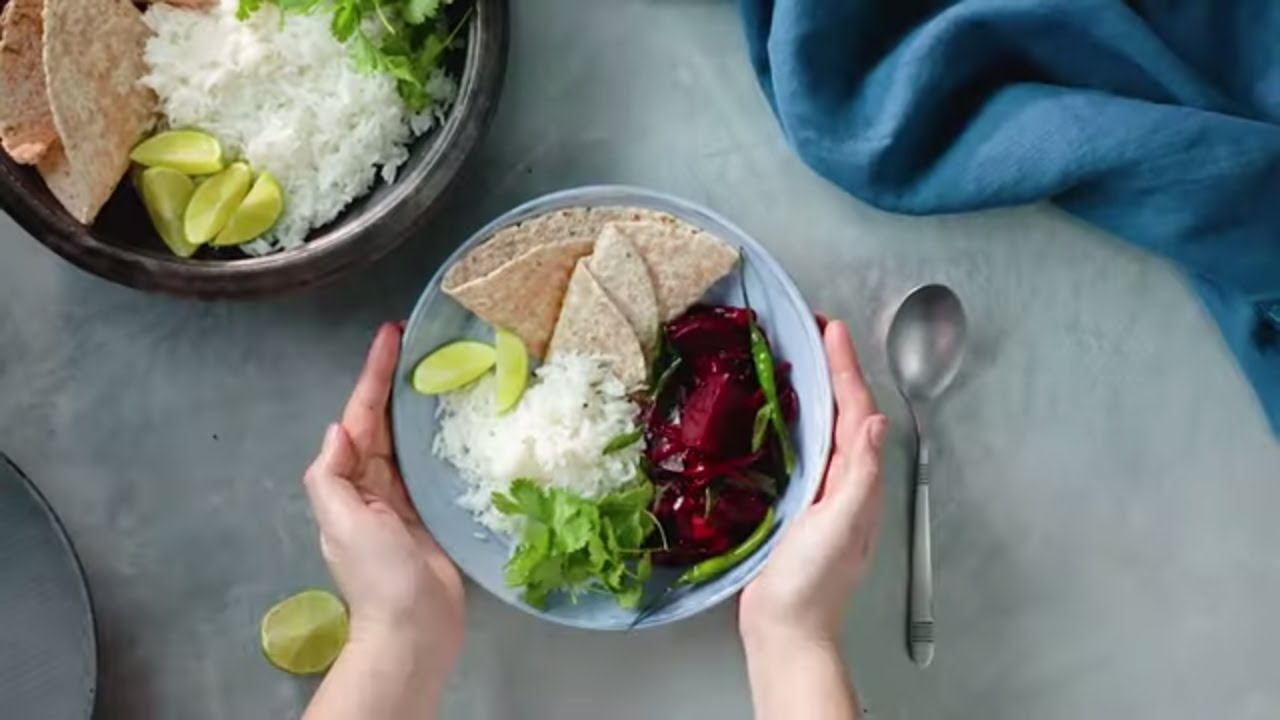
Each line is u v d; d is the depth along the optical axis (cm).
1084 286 118
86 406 116
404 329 112
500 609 117
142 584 116
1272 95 114
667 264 110
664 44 118
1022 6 111
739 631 116
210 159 108
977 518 118
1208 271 115
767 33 115
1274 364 117
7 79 106
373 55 106
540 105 117
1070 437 118
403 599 107
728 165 118
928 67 112
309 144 109
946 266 118
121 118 107
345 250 107
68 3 104
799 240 118
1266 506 119
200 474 116
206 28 108
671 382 112
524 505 107
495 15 108
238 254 110
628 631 116
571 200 110
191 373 117
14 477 111
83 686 111
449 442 112
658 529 111
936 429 118
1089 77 115
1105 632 118
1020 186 112
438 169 107
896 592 117
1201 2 114
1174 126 111
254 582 116
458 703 116
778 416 111
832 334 111
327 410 117
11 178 105
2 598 111
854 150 113
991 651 118
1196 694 118
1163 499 118
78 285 116
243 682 116
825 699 107
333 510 107
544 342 112
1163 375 118
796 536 108
